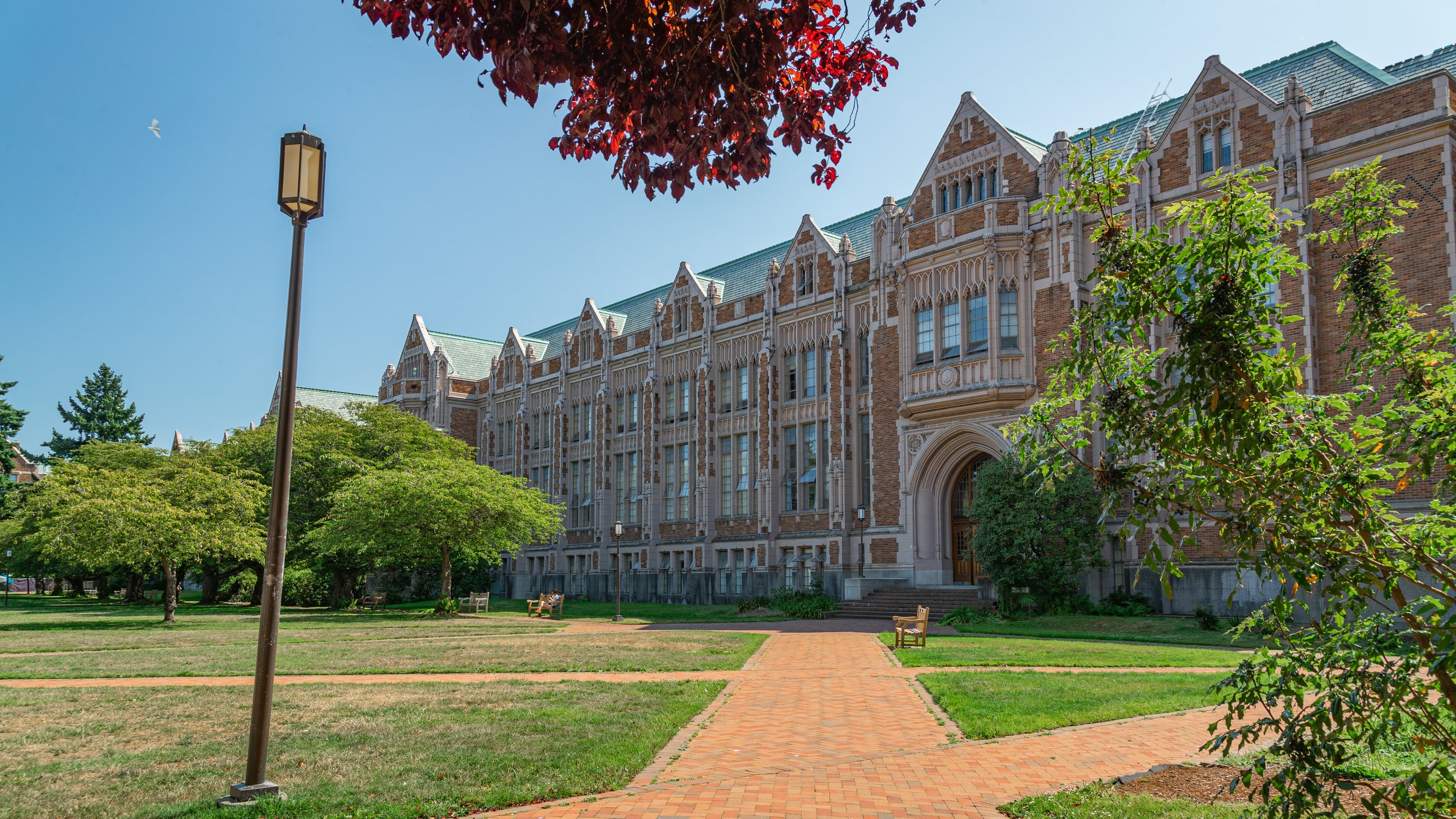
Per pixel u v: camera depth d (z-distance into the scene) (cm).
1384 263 598
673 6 589
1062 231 3238
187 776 874
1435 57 2831
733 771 895
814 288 4334
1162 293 525
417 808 756
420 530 3981
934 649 2084
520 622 3450
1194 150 2961
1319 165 2675
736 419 4756
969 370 3381
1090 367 572
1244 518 502
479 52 569
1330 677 495
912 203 3744
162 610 4706
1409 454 527
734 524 4656
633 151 654
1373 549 484
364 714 1205
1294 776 491
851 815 750
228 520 3681
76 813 757
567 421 6028
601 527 5544
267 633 823
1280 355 490
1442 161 2428
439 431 5528
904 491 3678
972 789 826
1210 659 1834
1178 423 526
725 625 3177
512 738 1032
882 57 701
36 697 1395
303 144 903
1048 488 613
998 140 3481
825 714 1222
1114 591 2983
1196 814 707
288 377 871
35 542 4638
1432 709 472
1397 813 683
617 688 1445
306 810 756
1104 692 1345
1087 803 746
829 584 4012
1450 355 520
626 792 818
